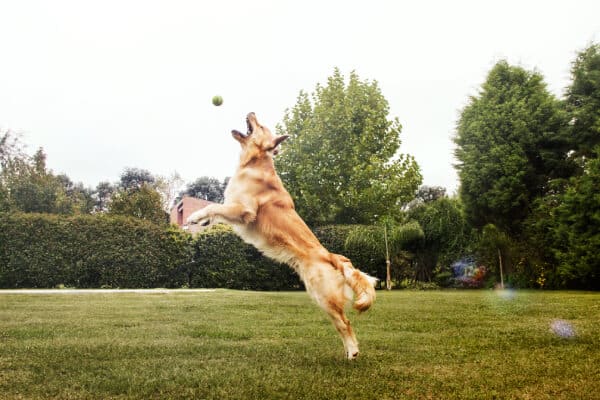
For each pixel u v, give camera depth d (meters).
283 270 18.39
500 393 3.34
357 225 19.48
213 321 7.07
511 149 19.12
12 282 16.67
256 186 5.56
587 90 18.73
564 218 16.50
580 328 6.22
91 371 3.92
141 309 8.68
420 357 4.56
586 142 18.12
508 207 18.81
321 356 4.63
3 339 5.35
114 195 31.23
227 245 18.25
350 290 4.85
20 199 27.47
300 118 24.44
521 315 7.77
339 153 22.56
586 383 3.57
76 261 17.03
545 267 17.42
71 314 7.81
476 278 18.92
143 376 3.74
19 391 3.33
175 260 17.94
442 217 19.61
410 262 19.27
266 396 3.27
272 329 6.32
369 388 3.47
